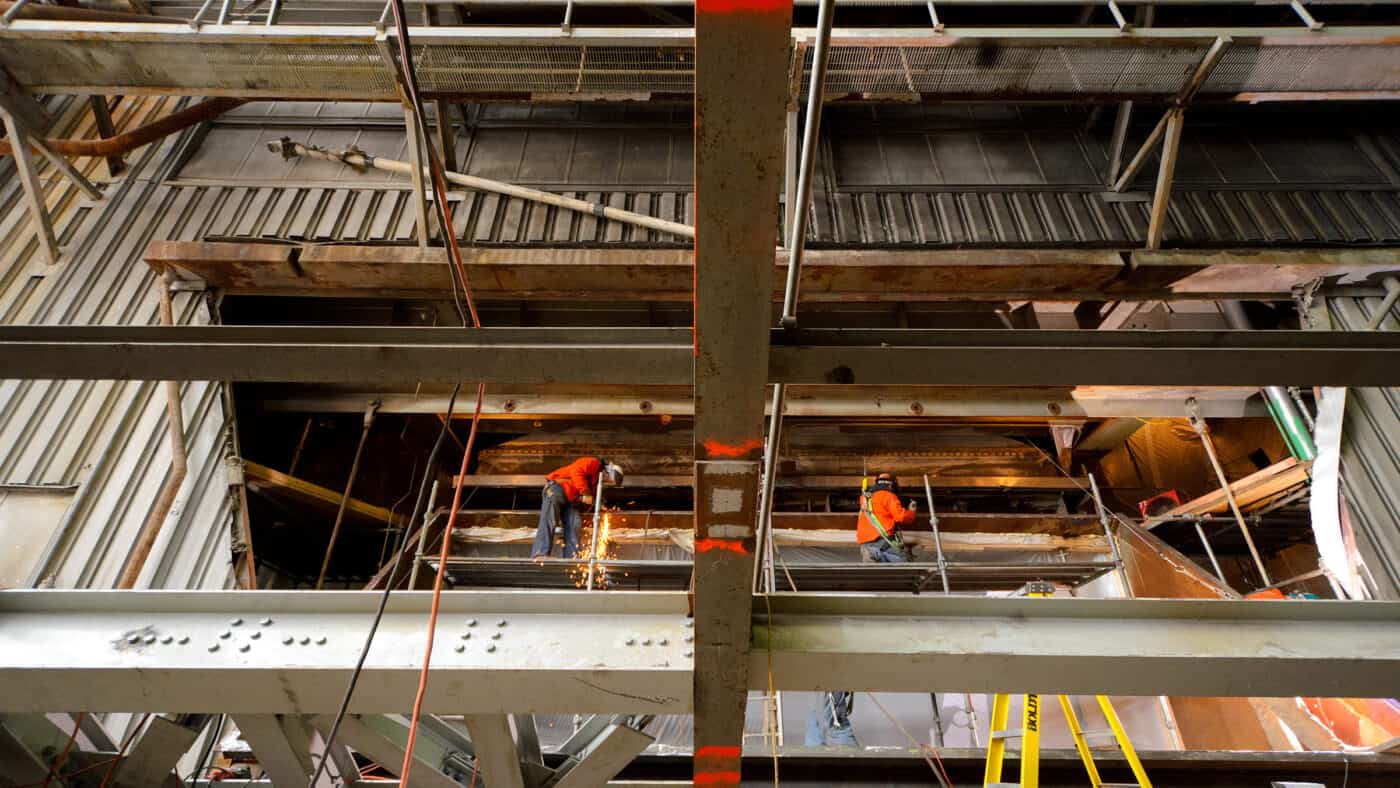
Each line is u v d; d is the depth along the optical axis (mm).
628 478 10891
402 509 11133
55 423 7344
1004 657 2932
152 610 3105
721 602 2682
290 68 7184
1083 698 8039
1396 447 7816
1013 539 8984
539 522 8453
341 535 10828
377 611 3131
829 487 10961
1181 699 7273
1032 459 11117
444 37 6891
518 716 3975
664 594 3182
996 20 10070
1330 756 5074
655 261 8383
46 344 2328
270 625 3082
